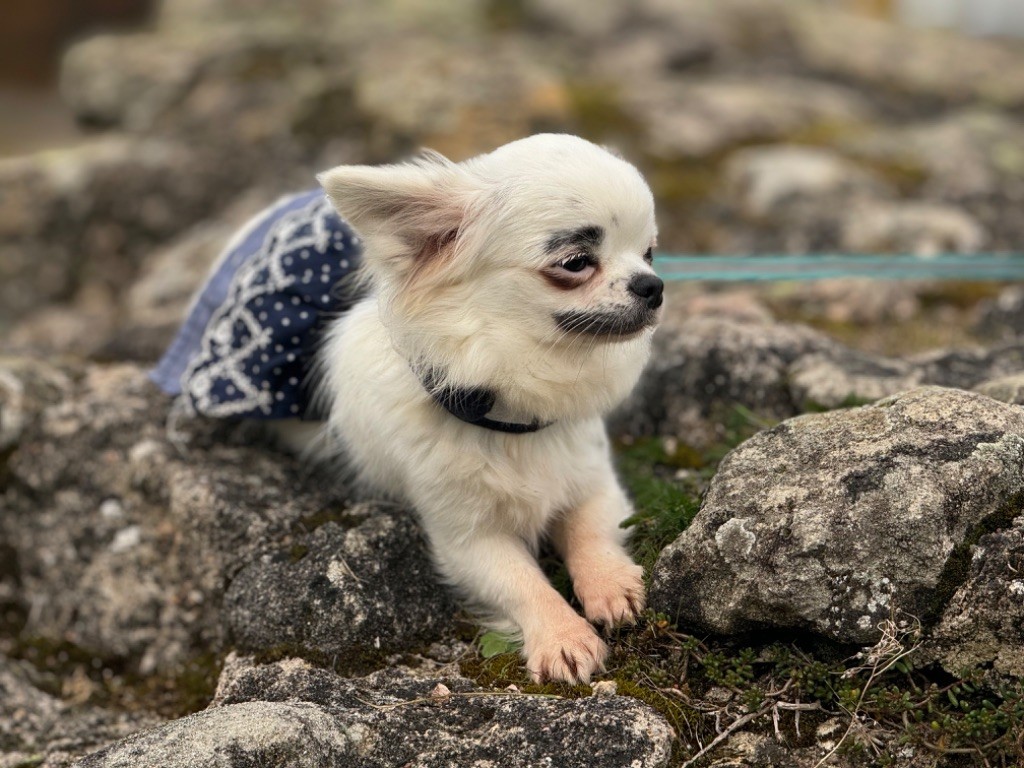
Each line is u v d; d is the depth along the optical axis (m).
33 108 2.97
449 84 1.83
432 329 0.78
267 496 0.89
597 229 0.76
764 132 1.78
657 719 0.72
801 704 0.73
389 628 0.81
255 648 0.81
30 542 0.95
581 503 0.84
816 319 1.16
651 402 0.99
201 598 0.88
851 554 0.72
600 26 2.39
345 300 0.87
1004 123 1.92
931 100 2.23
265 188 1.74
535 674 0.76
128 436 0.96
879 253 1.30
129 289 1.66
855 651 0.73
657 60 2.26
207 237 1.60
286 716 0.71
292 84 1.97
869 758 0.71
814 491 0.74
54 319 1.56
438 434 0.80
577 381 0.79
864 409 0.78
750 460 0.77
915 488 0.72
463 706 0.74
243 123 1.89
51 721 0.84
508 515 0.82
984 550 0.71
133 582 0.91
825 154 1.64
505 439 0.81
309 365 0.88
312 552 0.83
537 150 0.78
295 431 0.93
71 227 1.74
